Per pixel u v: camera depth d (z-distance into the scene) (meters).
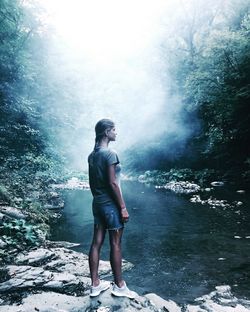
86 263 5.17
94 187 3.62
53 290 3.95
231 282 4.54
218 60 16.31
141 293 4.22
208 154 19.81
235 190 13.97
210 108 18.11
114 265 3.56
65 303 3.50
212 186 15.95
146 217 9.05
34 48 17.20
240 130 15.83
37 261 5.07
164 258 5.63
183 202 11.38
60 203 11.83
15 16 12.28
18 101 12.97
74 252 5.77
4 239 5.64
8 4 11.64
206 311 3.64
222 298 4.02
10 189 9.69
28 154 12.91
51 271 4.74
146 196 13.49
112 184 3.46
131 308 3.37
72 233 7.64
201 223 8.02
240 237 6.65
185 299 4.03
